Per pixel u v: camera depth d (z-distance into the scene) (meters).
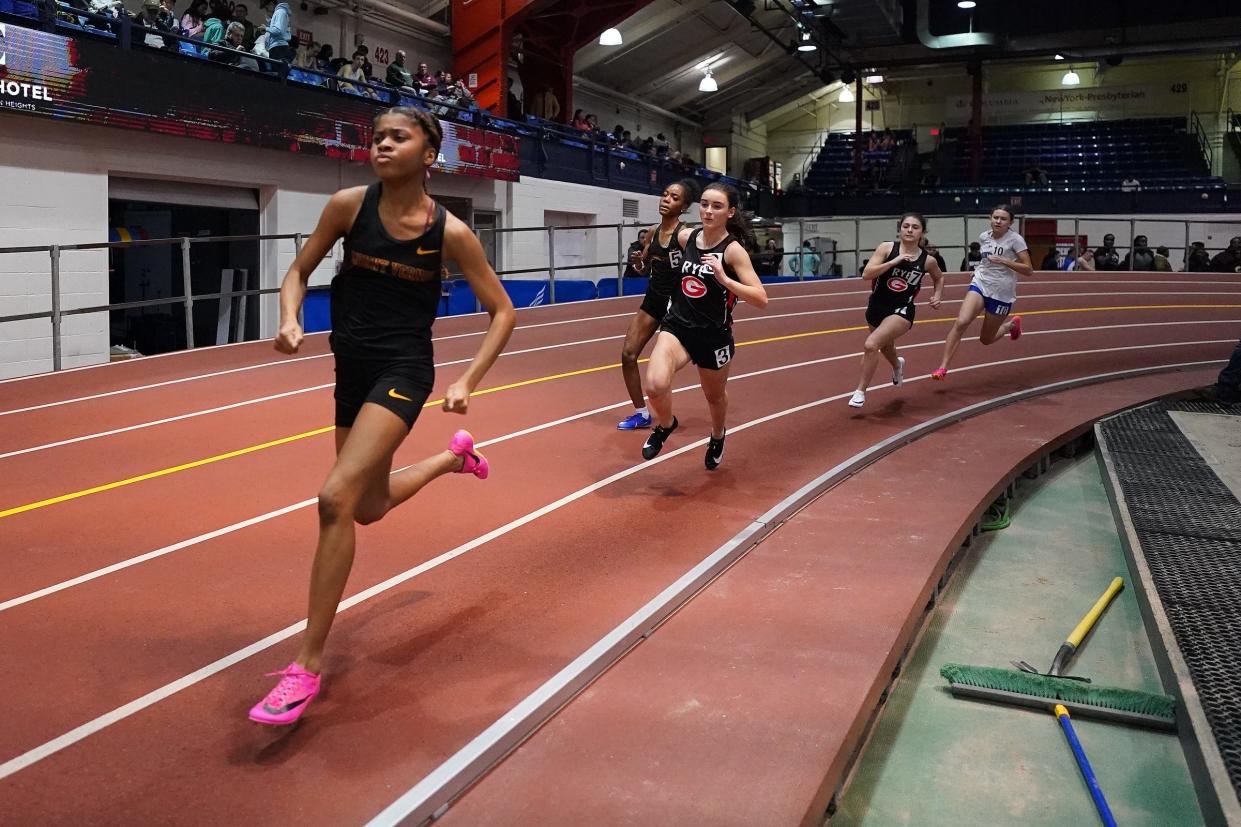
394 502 3.41
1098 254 20.92
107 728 2.96
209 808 2.56
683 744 2.93
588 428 7.38
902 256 7.90
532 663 3.42
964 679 3.88
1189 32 29.56
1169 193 26.05
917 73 36.03
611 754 2.88
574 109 26.77
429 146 3.14
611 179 22.52
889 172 34.78
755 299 5.15
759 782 2.72
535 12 20.19
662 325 5.81
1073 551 5.57
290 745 2.88
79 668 3.37
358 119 15.24
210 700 3.15
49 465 6.19
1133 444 7.26
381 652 3.51
